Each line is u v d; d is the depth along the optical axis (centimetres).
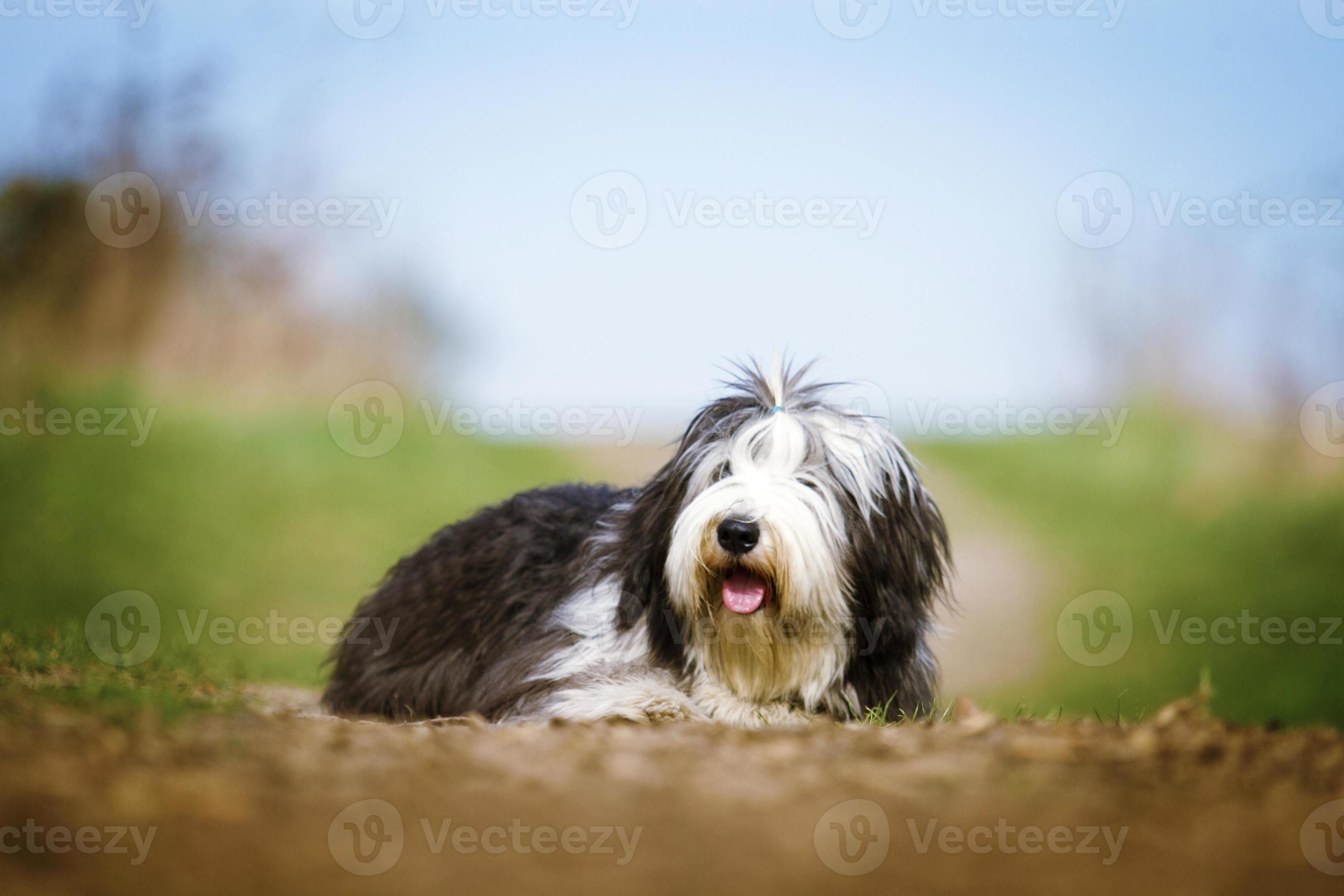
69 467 3047
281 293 3572
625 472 4234
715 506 942
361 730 767
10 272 3378
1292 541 3516
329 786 607
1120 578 3441
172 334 3488
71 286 3403
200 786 584
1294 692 2708
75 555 2786
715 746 727
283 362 3578
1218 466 3959
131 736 657
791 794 624
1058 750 712
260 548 2991
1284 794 641
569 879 516
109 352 3425
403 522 3306
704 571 944
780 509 936
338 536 3131
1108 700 2628
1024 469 4472
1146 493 4016
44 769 588
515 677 1031
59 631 1450
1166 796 633
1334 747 768
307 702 1332
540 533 1138
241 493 3173
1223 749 724
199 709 755
